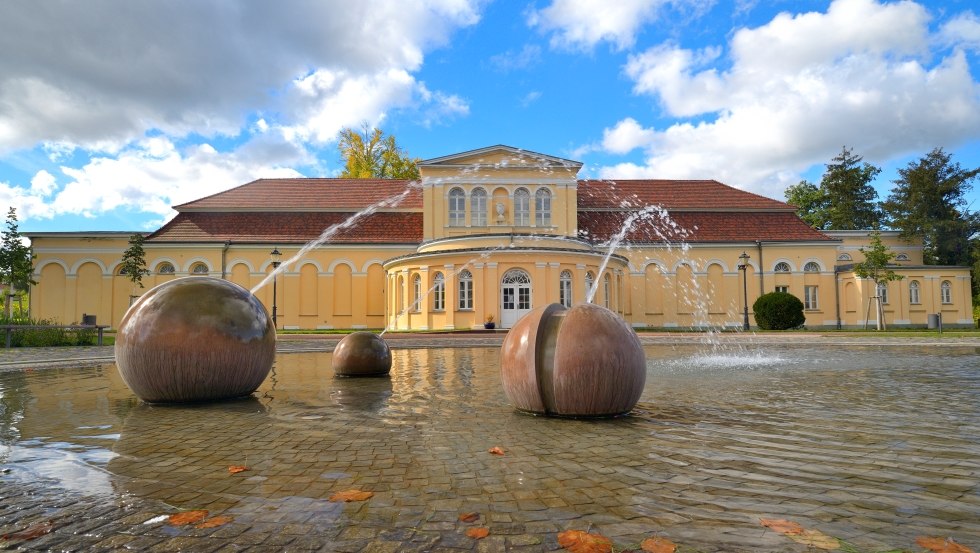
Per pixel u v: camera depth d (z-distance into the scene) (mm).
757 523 3250
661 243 38281
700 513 3424
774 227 39875
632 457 4773
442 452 5012
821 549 2891
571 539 3035
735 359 14539
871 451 4938
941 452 4891
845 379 10125
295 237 37469
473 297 29547
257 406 7613
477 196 36781
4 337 20969
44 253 36094
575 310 6746
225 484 4098
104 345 21828
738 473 4273
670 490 3873
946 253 51312
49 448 5246
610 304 32219
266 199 39500
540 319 6812
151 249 36344
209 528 3240
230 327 7898
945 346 19031
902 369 11750
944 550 2873
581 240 32281
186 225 37656
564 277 29953
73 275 36156
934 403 7457
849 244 46250
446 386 9555
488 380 10367
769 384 9500
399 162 53406
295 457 4875
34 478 4277
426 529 3207
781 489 3879
